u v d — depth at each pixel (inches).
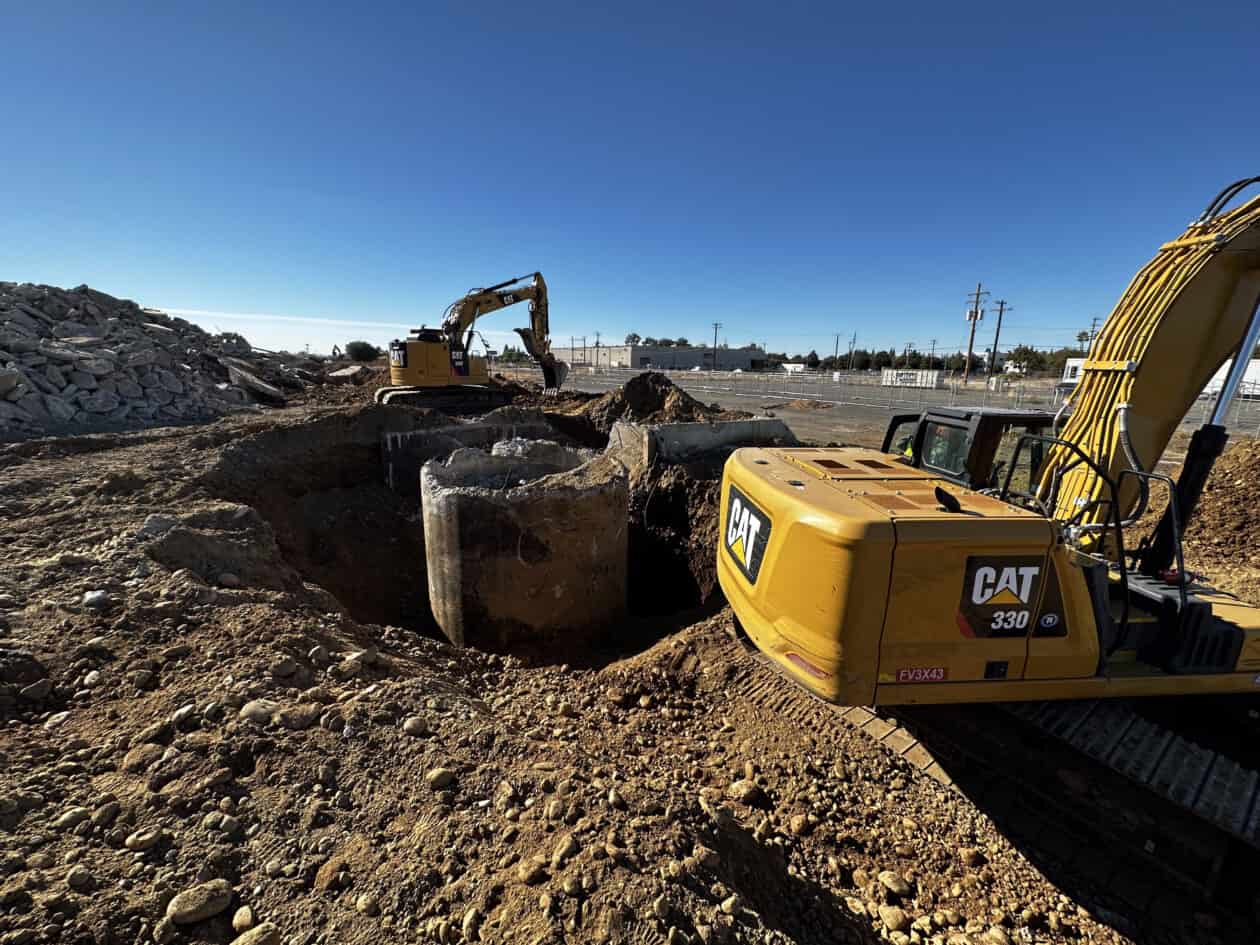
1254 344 150.6
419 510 458.3
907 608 128.0
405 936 89.4
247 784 116.2
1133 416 157.2
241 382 786.2
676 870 101.5
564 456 401.4
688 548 365.1
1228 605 157.8
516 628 275.0
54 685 141.0
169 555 217.6
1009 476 163.9
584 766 131.6
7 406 520.4
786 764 172.2
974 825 153.8
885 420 934.4
